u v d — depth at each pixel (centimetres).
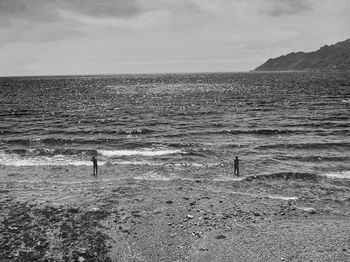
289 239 1573
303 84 13538
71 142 3738
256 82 16612
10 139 3797
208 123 4941
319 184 2420
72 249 1461
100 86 15325
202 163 2909
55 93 11006
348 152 3222
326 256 1408
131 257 1434
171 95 9838
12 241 1516
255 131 4203
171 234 1639
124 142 3700
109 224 1723
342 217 1881
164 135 4109
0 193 2206
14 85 16200
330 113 5666
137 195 2164
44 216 1803
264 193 2255
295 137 3925
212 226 1730
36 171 2739
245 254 1450
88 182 2456
